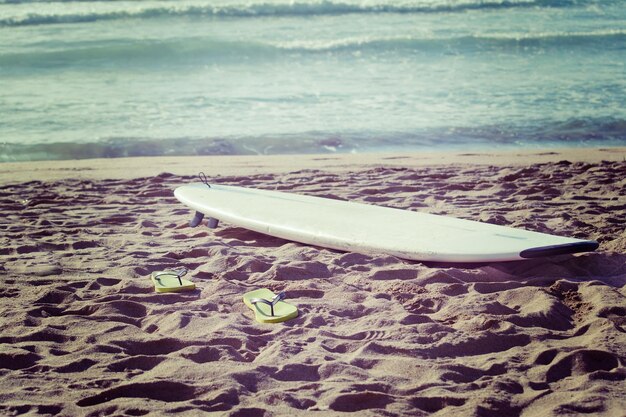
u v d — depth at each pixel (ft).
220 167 27.50
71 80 44.14
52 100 39.17
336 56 51.19
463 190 22.30
